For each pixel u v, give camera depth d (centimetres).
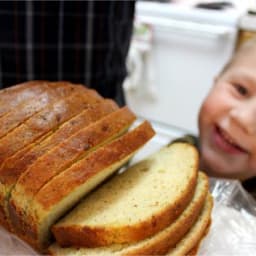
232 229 63
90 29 113
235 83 91
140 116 198
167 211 54
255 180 90
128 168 71
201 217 61
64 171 53
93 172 54
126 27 124
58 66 117
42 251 56
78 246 54
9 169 53
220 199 68
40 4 106
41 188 51
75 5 108
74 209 58
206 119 93
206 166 92
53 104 59
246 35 156
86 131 57
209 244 60
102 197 61
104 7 112
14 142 55
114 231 52
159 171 68
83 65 118
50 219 55
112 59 124
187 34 166
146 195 60
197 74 174
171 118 191
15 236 58
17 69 115
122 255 51
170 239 54
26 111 57
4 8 107
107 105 63
